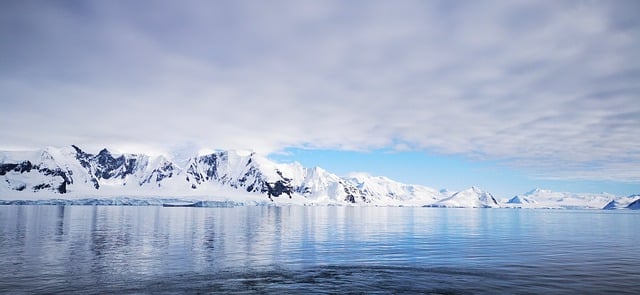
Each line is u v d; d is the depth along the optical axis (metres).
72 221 121.12
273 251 59.50
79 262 48.97
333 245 67.31
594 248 64.88
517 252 59.47
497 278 41.31
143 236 78.94
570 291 36.03
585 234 95.31
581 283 39.00
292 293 35.66
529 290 36.53
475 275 42.59
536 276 42.16
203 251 58.81
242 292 35.91
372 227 115.31
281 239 76.81
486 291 36.28
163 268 45.75
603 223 155.38
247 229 100.88
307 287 37.75
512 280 40.47
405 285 38.59
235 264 48.50
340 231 98.31
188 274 42.81
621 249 63.59
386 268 46.44
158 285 38.03
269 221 140.88
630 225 139.75
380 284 38.88
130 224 111.62
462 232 98.88
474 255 56.06
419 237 83.44
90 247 61.88
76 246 62.81
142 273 43.00
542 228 119.12
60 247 61.50
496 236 87.38
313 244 68.56
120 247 62.25
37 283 38.38
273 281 39.97
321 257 54.09
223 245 66.06
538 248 64.56
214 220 140.88
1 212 180.62
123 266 46.66
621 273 43.66
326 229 104.69
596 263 49.84
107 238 74.62
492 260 51.91
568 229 115.06
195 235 82.62
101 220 128.12
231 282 39.44
